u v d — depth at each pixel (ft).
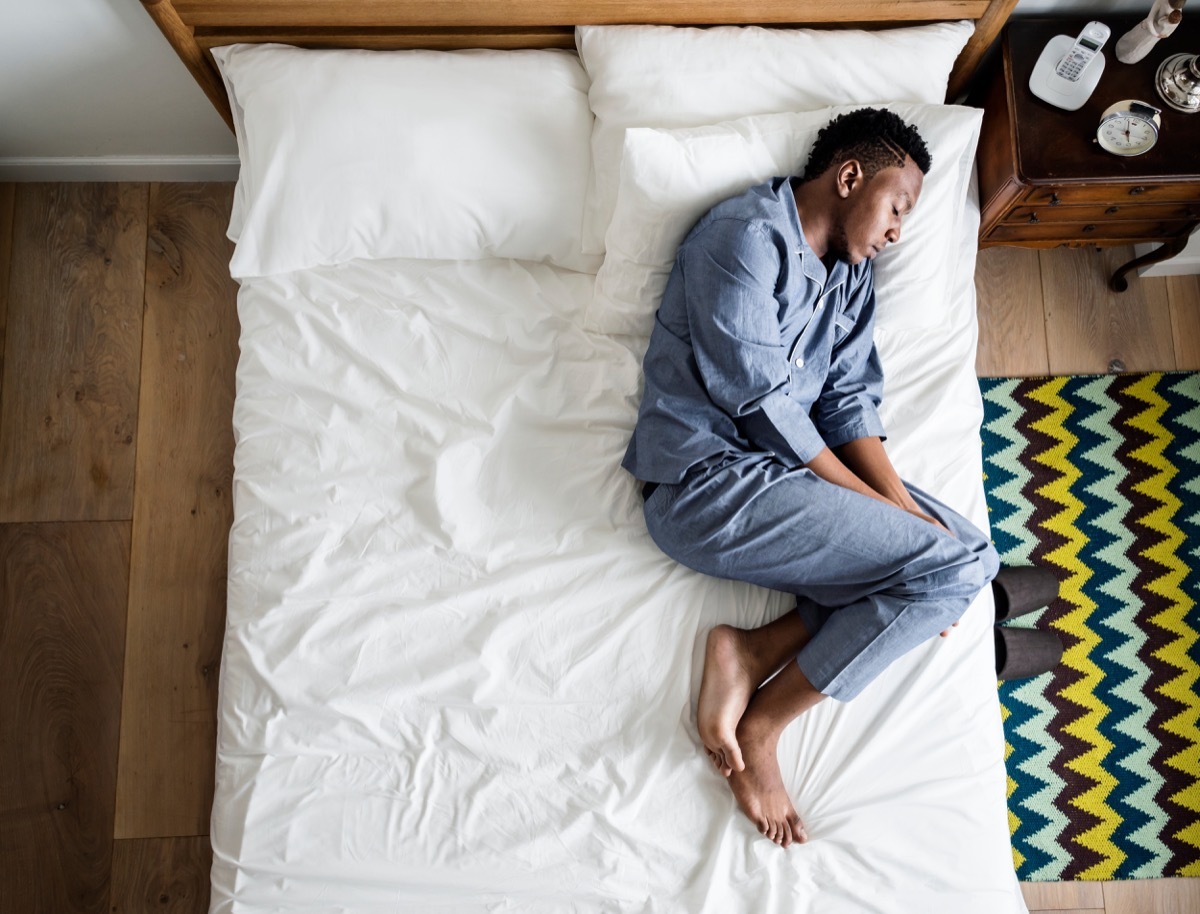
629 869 4.39
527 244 5.19
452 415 4.97
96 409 6.16
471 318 5.15
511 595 4.68
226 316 6.31
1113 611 6.11
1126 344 6.50
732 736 4.47
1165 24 4.94
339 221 5.01
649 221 4.75
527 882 4.35
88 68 5.46
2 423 6.12
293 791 4.43
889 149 4.46
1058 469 6.30
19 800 5.65
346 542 4.76
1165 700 5.99
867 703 4.75
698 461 4.58
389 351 5.06
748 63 5.00
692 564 4.69
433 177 4.98
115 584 5.95
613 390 5.02
